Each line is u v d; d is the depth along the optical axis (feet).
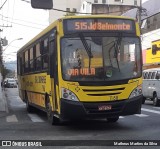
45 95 48.73
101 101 39.99
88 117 39.93
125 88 40.73
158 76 79.82
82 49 40.70
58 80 40.86
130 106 40.88
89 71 40.24
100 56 40.70
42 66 50.39
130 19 42.52
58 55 40.83
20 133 41.06
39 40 52.42
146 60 141.69
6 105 81.15
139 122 49.70
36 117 58.75
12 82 241.35
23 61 70.38
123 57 41.32
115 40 41.50
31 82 60.75
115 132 40.81
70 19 41.24
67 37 40.86
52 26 44.24
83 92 39.81
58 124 47.73
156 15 141.69
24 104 91.91
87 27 41.24
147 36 144.15
